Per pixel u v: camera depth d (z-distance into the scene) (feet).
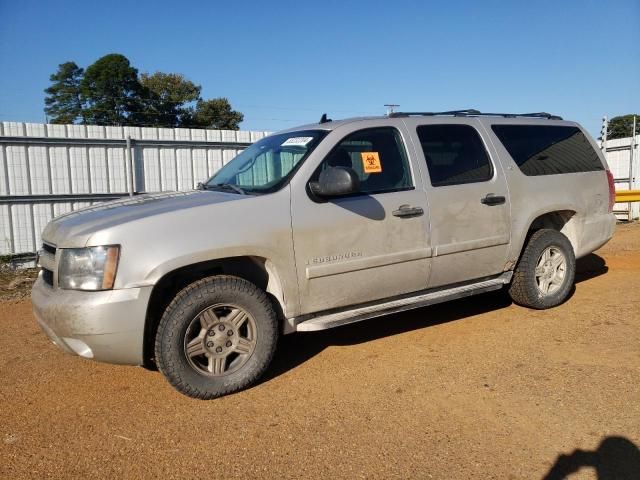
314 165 13.96
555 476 9.47
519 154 17.74
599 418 11.29
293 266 13.34
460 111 18.01
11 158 31.58
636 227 41.42
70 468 10.19
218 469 10.02
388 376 13.76
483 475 9.57
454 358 14.75
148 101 168.96
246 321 13.03
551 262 18.48
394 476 9.63
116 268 11.68
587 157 19.81
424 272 15.43
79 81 169.27
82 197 33.55
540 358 14.51
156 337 12.26
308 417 11.82
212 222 12.46
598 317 17.67
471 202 16.12
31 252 32.19
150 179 35.76
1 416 12.35
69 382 14.12
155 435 11.29
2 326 19.54
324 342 16.38
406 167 15.37
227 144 38.04
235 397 12.90
